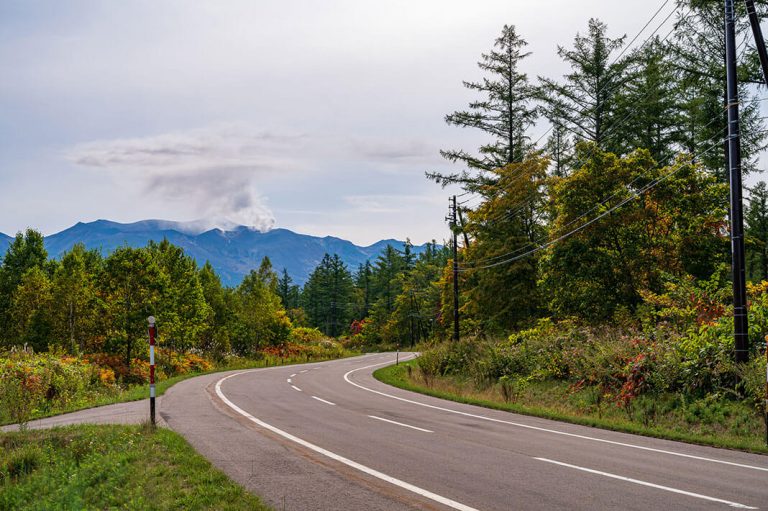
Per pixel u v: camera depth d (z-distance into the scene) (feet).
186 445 33.71
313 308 430.61
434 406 60.64
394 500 23.11
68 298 136.15
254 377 102.06
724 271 85.56
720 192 87.81
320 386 85.30
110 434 37.45
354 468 28.94
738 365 48.47
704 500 23.06
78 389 82.17
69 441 38.34
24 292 146.92
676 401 53.57
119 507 23.49
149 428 38.60
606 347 68.95
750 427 44.83
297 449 34.01
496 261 128.26
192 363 148.05
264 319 188.65
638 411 55.21
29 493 28.43
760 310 56.08
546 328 97.19
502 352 93.50
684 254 87.51
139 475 27.37
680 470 28.96
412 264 398.01
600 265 88.89
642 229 91.40
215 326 182.09
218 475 26.30
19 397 66.59
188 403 59.06
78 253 173.88
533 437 39.70
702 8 90.33
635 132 132.57
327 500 23.09
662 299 74.38
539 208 132.16
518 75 147.54
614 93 133.08
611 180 93.56
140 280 123.54
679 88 115.85
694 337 57.62
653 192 88.84
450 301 168.25
